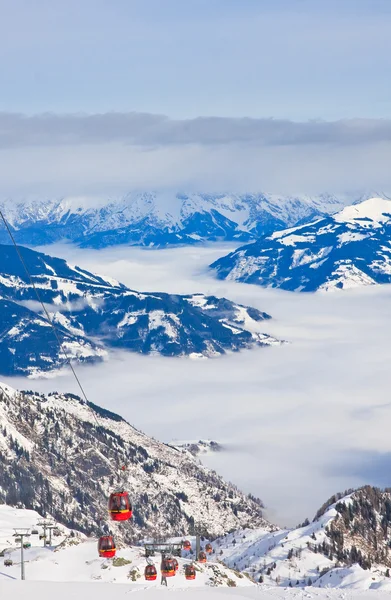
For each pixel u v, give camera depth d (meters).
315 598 150.12
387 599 149.88
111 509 143.50
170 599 124.94
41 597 118.06
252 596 150.75
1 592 123.06
